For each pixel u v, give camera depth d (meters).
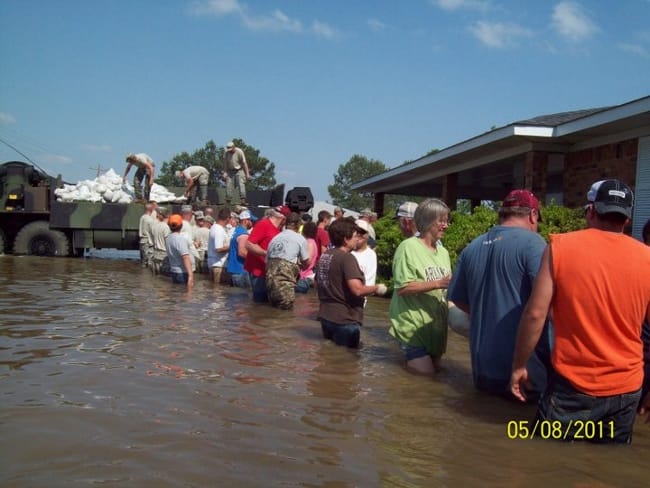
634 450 3.14
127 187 17.55
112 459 2.78
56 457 2.79
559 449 3.12
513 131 11.27
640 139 10.02
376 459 2.91
